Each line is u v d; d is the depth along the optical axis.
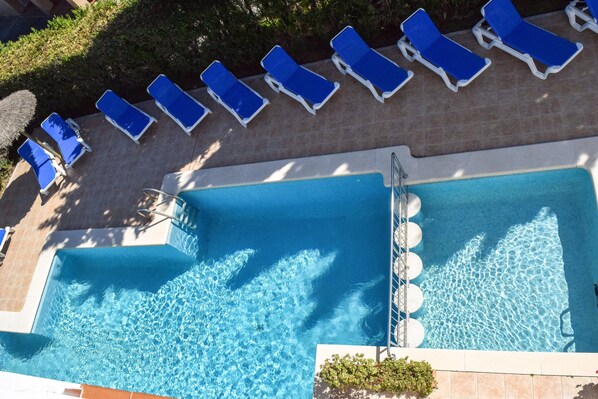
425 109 9.35
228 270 9.98
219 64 10.88
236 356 9.14
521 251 8.17
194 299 9.91
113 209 10.95
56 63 11.95
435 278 8.48
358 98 10.02
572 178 8.08
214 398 8.88
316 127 10.03
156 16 11.03
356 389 7.30
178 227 10.24
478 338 7.85
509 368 6.87
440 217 8.83
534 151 8.15
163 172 10.92
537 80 8.80
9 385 5.65
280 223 10.05
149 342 9.78
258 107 10.36
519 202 8.46
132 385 9.45
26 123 10.65
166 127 11.62
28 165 13.08
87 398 6.08
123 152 11.73
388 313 7.72
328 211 9.78
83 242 10.71
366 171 9.07
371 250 9.17
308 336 8.88
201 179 10.30
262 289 9.57
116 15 11.86
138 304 10.24
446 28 10.08
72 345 10.22
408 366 7.00
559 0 9.41
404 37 9.78
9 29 16.84
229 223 10.48
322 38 10.82
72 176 11.95
